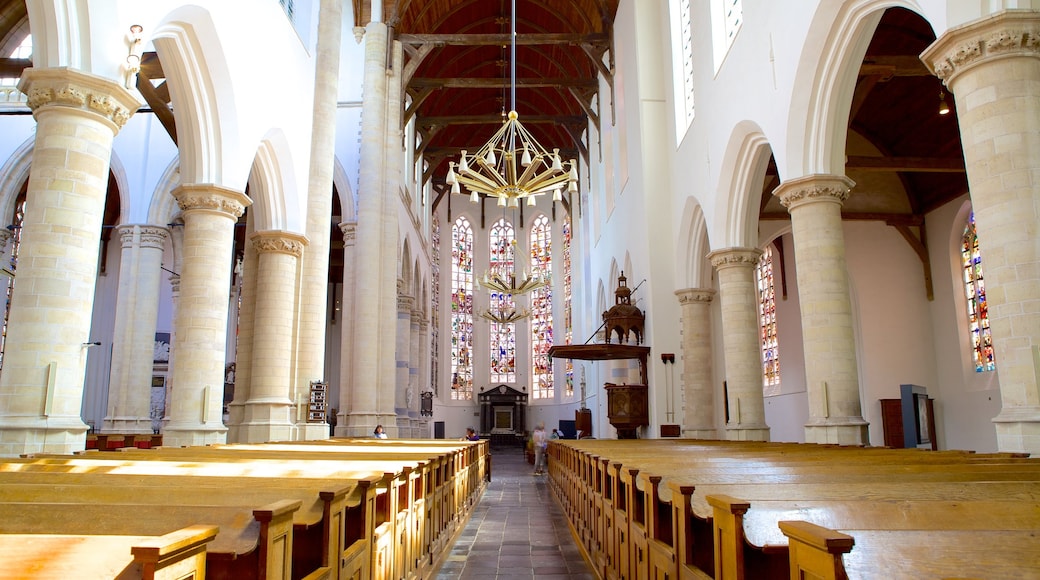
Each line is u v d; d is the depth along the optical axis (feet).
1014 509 11.34
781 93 44.37
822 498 13.10
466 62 120.67
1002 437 25.86
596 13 96.73
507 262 154.61
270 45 49.49
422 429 115.14
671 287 72.33
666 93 76.33
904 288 72.18
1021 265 25.68
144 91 54.08
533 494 58.08
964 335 67.41
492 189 61.41
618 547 21.83
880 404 70.03
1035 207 25.82
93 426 95.55
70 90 29.35
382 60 81.61
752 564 11.14
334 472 19.51
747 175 56.13
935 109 64.03
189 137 43.32
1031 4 26.91
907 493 13.20
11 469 20.27
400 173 92.27
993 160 26.63
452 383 150.82
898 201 72.49
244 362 55.67
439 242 152.97
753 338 57.57
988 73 27.02
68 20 29.78
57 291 28.78
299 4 57.82
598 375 99.76
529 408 151.74
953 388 68.23
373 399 74.74
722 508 11.01
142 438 63.82
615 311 73.10
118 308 76.33
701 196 63.21
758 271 87.86
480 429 148.15
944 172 67.87
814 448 34.63
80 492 13.65
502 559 29.63
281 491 13.85
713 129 59.21
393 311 79.30
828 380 40.75
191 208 42.93
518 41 89.81
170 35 39.75
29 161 79.25
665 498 16.81
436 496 28.60
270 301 52.01
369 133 79.25
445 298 152.35
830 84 41.32
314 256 56.13
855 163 57.16
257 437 49.11
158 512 11.11
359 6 86.53
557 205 154.30
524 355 154.61
